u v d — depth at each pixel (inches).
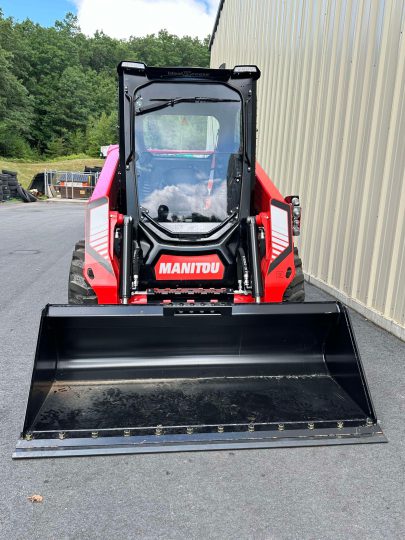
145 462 100.0
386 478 96.4
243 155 144.9
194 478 95.4
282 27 309.9
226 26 535.5
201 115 143.9
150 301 135.1
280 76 313.3
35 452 98.9
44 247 373.7
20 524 82.9
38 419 105.9
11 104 2095.2
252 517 85.3
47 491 91.1
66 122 2440.9
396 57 173.8
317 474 97.3
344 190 215.5
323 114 239.0
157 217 144.6
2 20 2393.0
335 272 225.5
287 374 126.1
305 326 126.3
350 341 117.6
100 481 94.1
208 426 104.9
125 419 106.9
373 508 88.1
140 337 123.0
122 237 137.6
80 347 122.2
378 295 187.3
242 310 119.0
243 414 110.0
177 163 146.2
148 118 142.6
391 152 177.2
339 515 86.3
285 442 103.5
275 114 323.6
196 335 124.6
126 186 141.9
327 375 126.4
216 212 146.9
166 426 104.5
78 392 116.2
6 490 91.2
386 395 130.7
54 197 1104.2
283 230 141.9
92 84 2807.6
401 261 171.6
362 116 199.0
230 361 126.5
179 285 144.3
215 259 143.8
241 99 142.0
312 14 254.2
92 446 100.2
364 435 106.5
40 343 110.1
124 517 84.9
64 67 2593.5
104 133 2284.7
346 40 213.9
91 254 132.0
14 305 210.4
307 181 260.2
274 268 139.1
